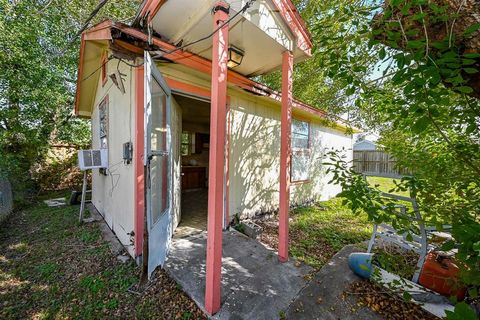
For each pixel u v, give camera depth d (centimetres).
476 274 95
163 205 271
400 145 225
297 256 289
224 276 237
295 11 248
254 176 459
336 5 278
